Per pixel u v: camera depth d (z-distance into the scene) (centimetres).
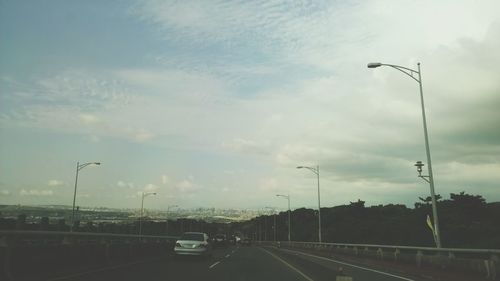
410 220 7231
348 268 3009
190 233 3250
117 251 2520
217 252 4800
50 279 1570
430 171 2859
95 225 4856
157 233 8081
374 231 7494
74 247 1977
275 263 2977
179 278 1858
